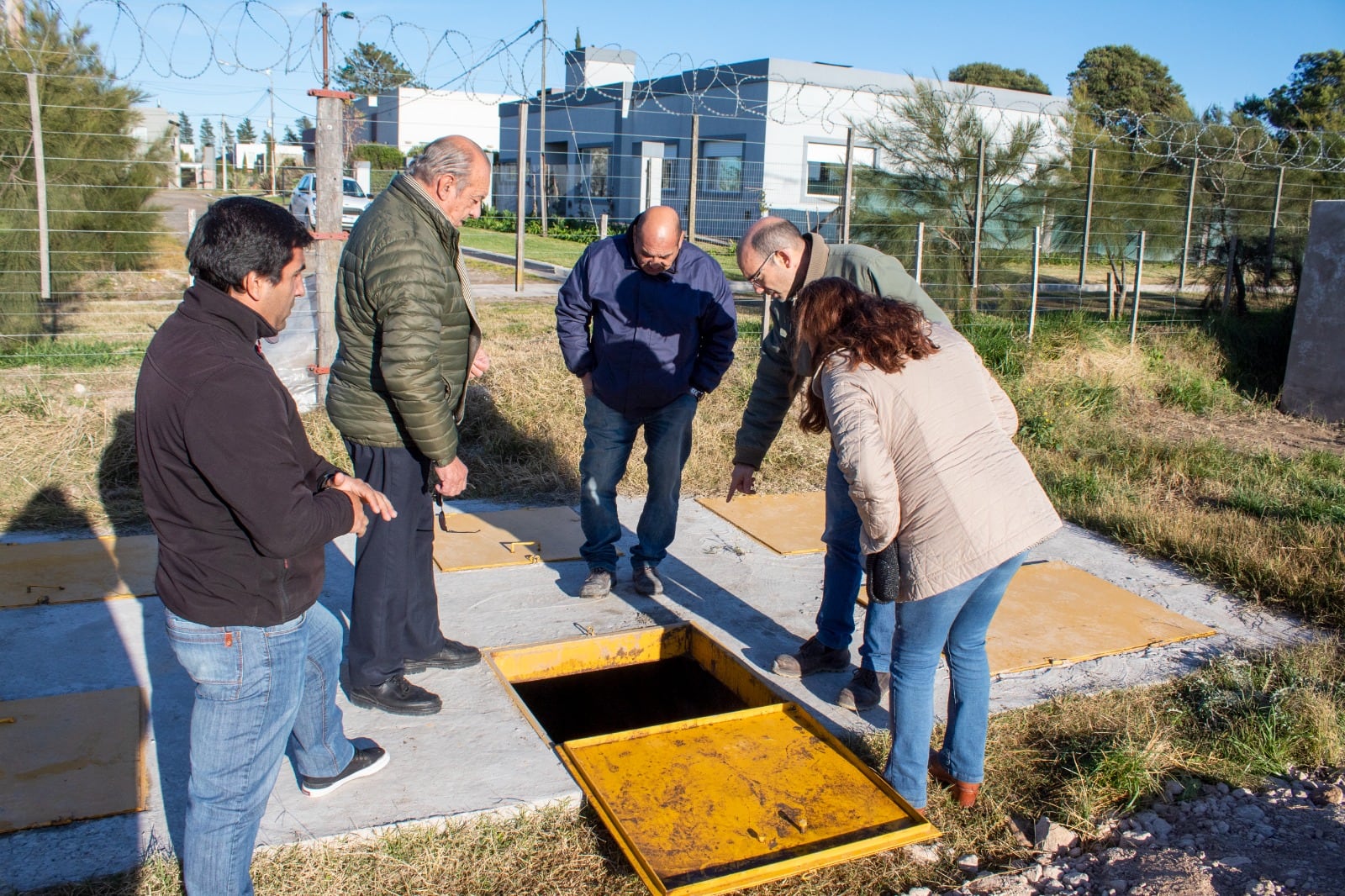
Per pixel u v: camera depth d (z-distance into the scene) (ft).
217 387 6.20
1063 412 25.89
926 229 36.73
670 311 13.14
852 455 8.09
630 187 79.82
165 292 36.22
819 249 11.05
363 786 9.38
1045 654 12.87
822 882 8.61
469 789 9.41
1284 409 29.43
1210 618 14.43
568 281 13.61
